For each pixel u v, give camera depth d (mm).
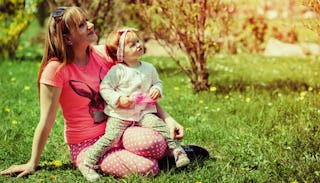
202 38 7008
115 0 8688
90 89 4168
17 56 10867
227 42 11383
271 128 5328
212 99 6695
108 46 4262
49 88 4043
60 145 5047
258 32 11805
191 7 6820
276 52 11508
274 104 6125
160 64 9484
